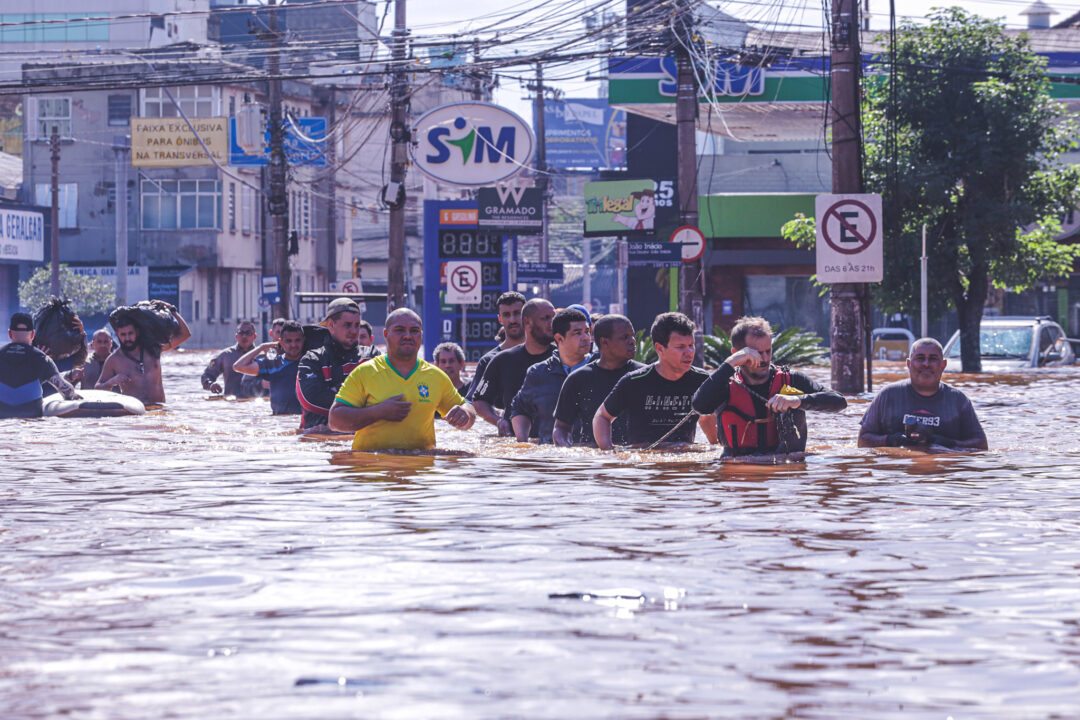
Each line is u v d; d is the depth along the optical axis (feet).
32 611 25.66
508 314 72.74
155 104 390.83
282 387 87.71
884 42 203.92
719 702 19.47
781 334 176.45
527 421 64.75
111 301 370.53
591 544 33.78
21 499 43.27
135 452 60.13
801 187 300.81
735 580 28.86
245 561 31.27
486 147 197.36
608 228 248.93
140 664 21.59
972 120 197.06
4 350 81.82
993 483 47.26
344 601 26.61
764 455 55.36
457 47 179.32
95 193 395.75
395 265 192.85
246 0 435.12
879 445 60.13
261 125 259.60
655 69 231.50
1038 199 200.23
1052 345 190.70
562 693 19.93
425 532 35.88
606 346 60.49
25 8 426.10
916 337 257.14
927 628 24.22
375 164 485.15
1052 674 21.07
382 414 58.85
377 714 18.83
